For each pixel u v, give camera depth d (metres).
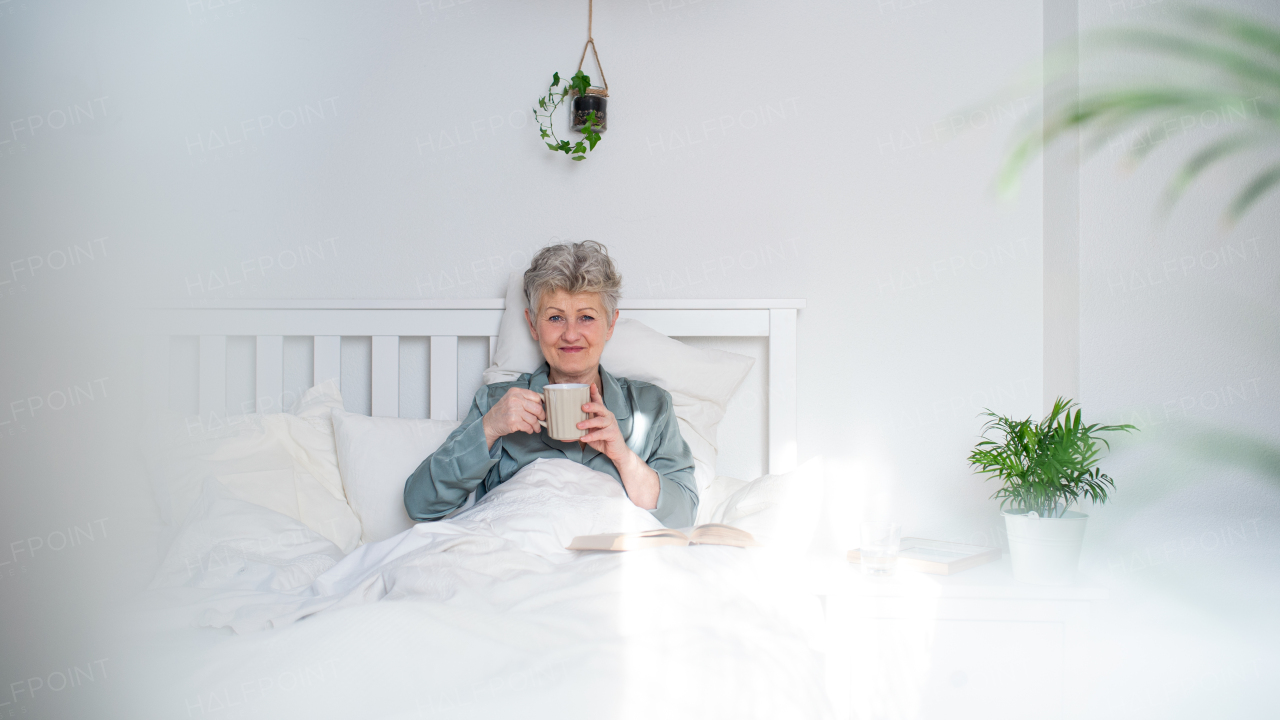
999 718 1.38
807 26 1.95
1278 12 1.53
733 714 0.78
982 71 1.92
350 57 1.99
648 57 1.97
